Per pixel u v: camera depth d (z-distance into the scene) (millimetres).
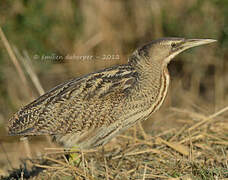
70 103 11930
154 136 13695
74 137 12094
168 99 21219
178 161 11695
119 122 12109
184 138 13289
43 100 12047
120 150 13180
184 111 15188
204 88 22062
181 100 21375
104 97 11961
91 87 12008
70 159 12281
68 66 20766
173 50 12367
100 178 11578
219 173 11039
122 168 12109
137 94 12062
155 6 22250
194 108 20156
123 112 12016
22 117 11945
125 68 12359
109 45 21516
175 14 22266
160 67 12281
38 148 18797
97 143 12305
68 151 12125
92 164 11672
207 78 22016
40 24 20438
